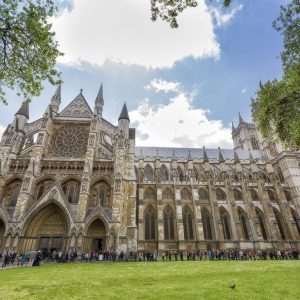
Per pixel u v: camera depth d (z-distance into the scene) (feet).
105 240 134.41
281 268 77.10
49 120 170.71
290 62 84.89
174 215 207.10
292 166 241.96
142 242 186.60
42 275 67.51
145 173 243.19
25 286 49.16
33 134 172.76
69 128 175.42
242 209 214.48
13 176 149.79
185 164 253.03
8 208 142.51
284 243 195.72
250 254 164.96
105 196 152.05
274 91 93.45
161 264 102.94
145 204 209.46
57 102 188.96
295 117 87.61
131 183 162.09
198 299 36.42
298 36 78.84
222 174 233.14
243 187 222.48
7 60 56.95
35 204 135.64
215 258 153.99
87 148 157.99
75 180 153.89
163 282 53.98
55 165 155.12
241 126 341.00
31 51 58.23
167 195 217.97
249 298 36.63
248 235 204.95
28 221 131.13
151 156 265.13
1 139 158.61
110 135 180.14
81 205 137.49
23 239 128.36
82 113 183.01
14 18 54.03
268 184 236.63
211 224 206.90
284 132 97.96
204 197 220.23
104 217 135.64
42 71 60.70
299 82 82.28
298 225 218.18
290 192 235.61
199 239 189.98
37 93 61.98
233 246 190.49
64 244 130.62
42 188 150.10
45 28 57.98
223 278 58.39
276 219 217.97
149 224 201.98
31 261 115.55
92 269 83.56
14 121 171.53
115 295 40.11
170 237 198.29
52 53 60.18
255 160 264.52
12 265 102.42
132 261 124.47
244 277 59.16
